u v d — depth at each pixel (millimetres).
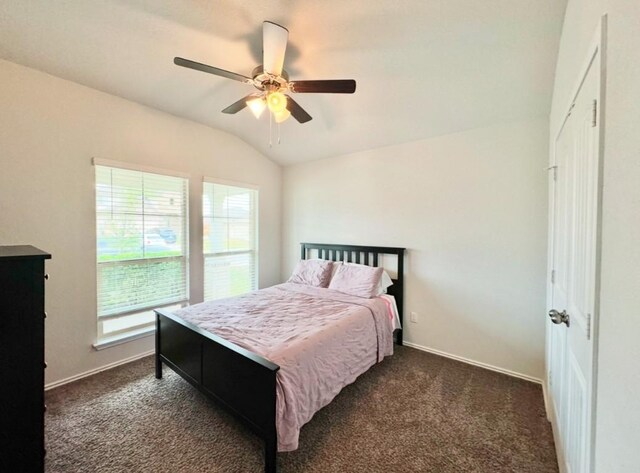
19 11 1646
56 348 2258
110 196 2555
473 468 1529
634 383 636
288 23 1692
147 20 1720
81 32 1812
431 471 1509
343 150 3543
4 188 2012
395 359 2811
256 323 2131
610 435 768
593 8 999
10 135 2027
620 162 741
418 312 3051
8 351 1070
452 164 2818
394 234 3217
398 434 1774
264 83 1771
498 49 1815
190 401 2070
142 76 2293
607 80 838
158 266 2910
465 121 2602
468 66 1991
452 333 2836
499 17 1580
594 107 967
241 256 3777
